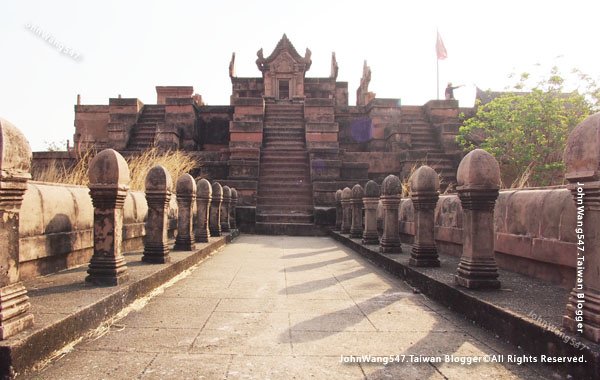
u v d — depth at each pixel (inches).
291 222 619.5
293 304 186.4
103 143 895.7
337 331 147.7
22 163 115.2
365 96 1150.3
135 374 109.0
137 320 157.9
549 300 154.0
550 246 185.5
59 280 182.4
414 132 889.5
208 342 134.4
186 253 292.2
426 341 137.7
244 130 781.3
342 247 430.3
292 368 114.7
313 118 881.5
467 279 175.5
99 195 176.6
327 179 714.2
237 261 320.2
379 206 450.0
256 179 713.6
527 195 207.5
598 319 106.4
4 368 100.7
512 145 595.2
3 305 107.3
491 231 178.5
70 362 116.0
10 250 112.1
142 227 315.6
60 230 204.4
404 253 303.0
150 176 241.6
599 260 109.0
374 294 208.8
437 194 241.6
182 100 880.9
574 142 118.2
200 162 746.2
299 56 1259.2
